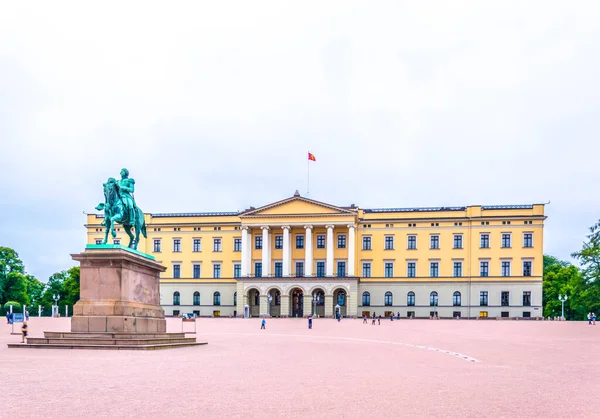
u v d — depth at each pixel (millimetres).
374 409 14359
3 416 12906
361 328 68062
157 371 20703
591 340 47188
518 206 109062
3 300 113062
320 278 110312
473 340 46188
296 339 45188
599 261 95938
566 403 15742
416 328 68125
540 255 107375
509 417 13688
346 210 110562
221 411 13742
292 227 114312
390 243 113812
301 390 17188
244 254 113938
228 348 33125
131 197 33500
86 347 28219
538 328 68375
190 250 119688
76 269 134125
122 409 13773
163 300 119625
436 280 111125
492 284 108875
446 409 14523
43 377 18641
